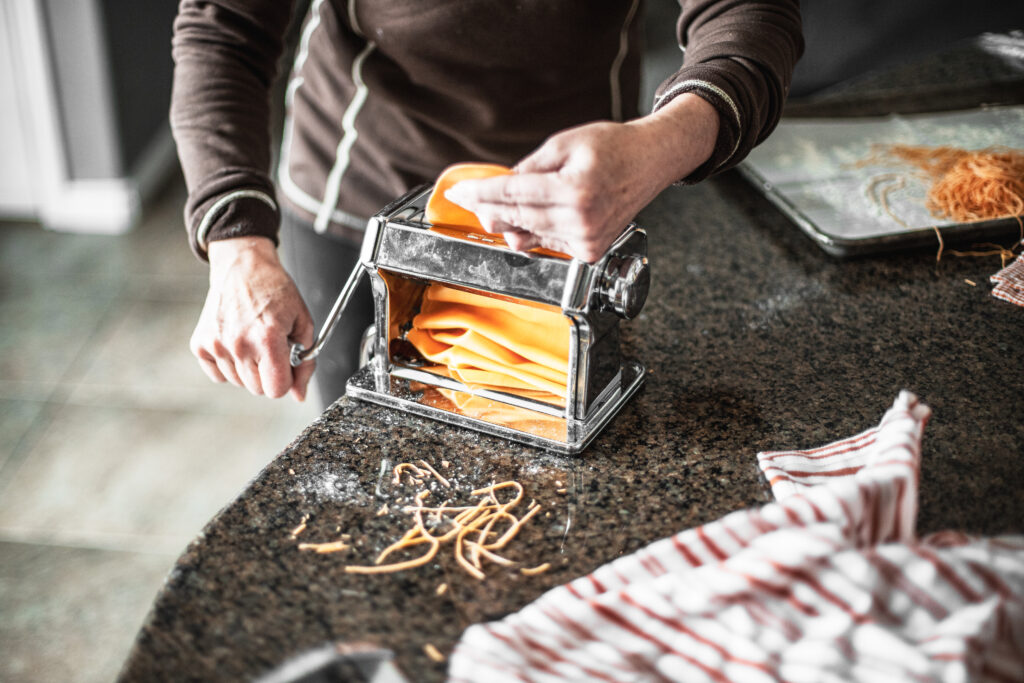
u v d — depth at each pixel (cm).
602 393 72
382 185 108
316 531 62
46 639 160
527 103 101
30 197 291
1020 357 81
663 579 52
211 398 220
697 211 109
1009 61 146
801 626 50
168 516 187
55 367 229
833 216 103
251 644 53
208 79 91
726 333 85
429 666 52
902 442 59
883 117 128
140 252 276
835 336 84
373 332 77
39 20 261
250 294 81
